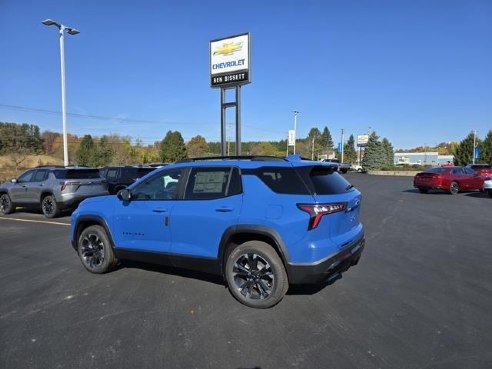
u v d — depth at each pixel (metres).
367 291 5.54
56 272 6.57
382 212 14.00
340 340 4.09
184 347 3.97
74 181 13.36
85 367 3.62
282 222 4.73
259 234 4.88
